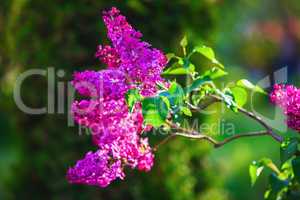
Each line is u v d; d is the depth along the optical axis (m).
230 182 8.00
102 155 2.45
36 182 5.09
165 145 4.77
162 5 4.76
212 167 5.17
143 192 4.79
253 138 9.89
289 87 2.45
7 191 5.23
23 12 5.02
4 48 5.61
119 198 4.79
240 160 8.60
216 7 5.11
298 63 14.54
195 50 2.70
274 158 8.98
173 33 4.78
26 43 4.99
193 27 4.85
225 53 12.70
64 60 4.81
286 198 2.73
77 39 4.79
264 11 14.03
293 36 14.40
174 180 4.87
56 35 4.84
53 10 4.85
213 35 4.96
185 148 4.90
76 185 4.89
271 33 14.12
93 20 4.76
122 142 2.47
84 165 2.43
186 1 4.82
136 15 4.72
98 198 4.84
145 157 2.55
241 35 13.09
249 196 7.86
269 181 2.72
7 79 5.70
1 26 5.56
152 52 2.44
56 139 4.94
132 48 2.42
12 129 5.30
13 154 9.95
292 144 2.51
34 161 5.06
